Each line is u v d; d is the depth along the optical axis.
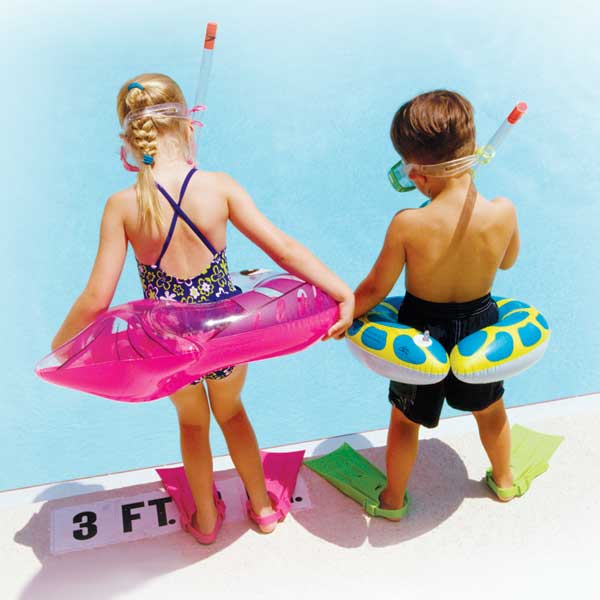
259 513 2.86
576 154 5.48
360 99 5.91
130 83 2.28
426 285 2.53
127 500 3.03
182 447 2.70
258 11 6.91
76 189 5.18
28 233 4.88
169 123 2.27
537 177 5.32
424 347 2.48
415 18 6.80
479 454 3.22
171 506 3.01
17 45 6.45
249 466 2.78
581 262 4.73
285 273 2.57
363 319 2.66
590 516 2.90
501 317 2.71
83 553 2.82
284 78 6.11
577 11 6.88
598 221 5.00
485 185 5.25
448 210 2.39
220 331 2.30
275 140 5.55
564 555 2.76
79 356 2.23
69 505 3.01
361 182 5.23
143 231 2.28
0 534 2.90
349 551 2.81
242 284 2.63
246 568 2.76
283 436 3.78
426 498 3.02
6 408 3.94
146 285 2.40
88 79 6.09
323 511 2.97
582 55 6.37
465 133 2.33
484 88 6.03
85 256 4.73
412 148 2.36
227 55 6.36
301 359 4.23
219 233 2.35
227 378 2.56
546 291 4.57
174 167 2.29
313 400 3.99
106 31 6.61
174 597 2.66
